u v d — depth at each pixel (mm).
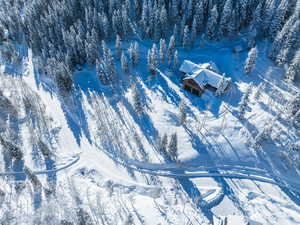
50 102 75875
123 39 92938
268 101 63812
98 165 57750
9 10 111312
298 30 69062
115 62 85688
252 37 81812
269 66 75250
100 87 78062
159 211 46312
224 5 84125
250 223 43812
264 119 59062
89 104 72625
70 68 82250
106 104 71125
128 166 56594
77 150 61469
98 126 65000
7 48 96750
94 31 84625
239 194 49781
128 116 65875
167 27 87938
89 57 83438
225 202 48594
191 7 84188
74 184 53625
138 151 57969
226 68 77062
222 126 59219
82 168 57312
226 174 53281
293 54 71250
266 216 44906
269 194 49688
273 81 70562
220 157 55219
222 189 50812
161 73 77438
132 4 99562
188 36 81250
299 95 54125
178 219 44781
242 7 82500
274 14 79188
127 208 46969
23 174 56906
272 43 81750
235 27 85500
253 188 50844
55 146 62625
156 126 61688
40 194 51562
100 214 45688
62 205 48469
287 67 71062
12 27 103562
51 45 84562
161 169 55156
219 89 64750
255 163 54031
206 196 49438
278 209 46281
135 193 51500
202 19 85250
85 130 65875
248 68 71750
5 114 69625
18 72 91000
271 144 54844
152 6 90562
